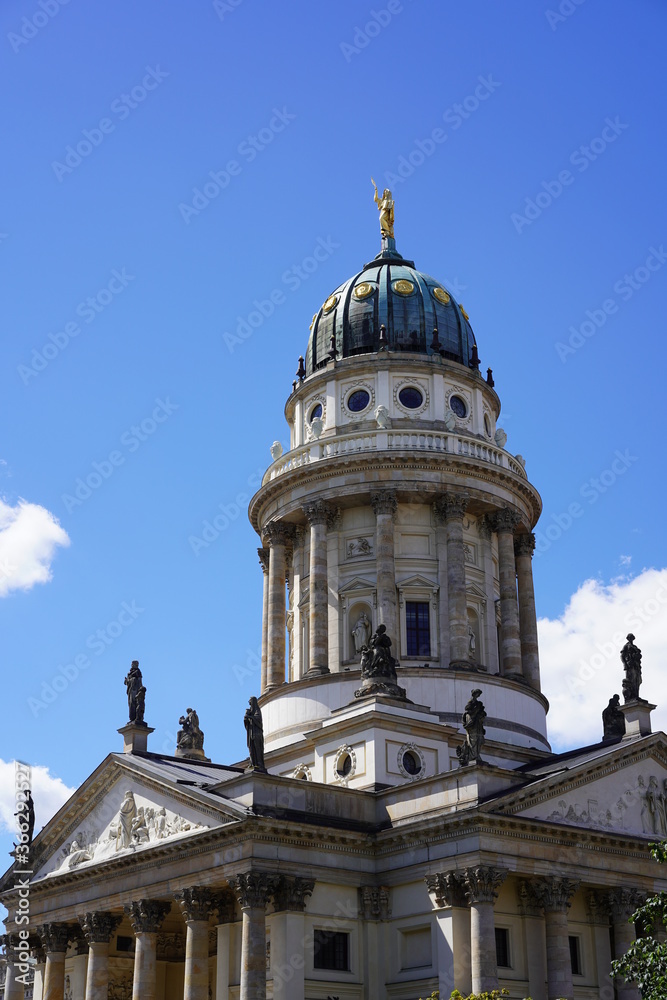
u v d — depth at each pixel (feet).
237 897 279.08
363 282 418.10
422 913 277.03
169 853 297.53
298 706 355.97
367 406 392.27
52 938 335.67
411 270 426.10
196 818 293.02
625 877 289.74
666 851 240.94
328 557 378.12
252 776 280.92
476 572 381.40
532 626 386.52
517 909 279.08
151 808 310.65
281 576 391.45
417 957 278.05
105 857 321.52
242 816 273.13
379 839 287.07
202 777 315.17
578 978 284.20
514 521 383.65
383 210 445.37
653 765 306.76
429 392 392.47
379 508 369.91
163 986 330.75
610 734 341.21
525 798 275.39
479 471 377.30
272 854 276.00
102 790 331.36
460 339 413.18
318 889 281.95
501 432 407.03
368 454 371.35
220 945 290.35
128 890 309.01
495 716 351.67
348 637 369.30
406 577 369.71
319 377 401.49
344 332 409.49
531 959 275.18
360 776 310.04
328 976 277.23
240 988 278.26
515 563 392.68
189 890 287.69
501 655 372.58
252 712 290.76
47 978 333.42
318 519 376.68
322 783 301.63
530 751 344.69
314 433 393.09
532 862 273.95
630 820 295.48
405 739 315.78
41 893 343.05
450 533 369.71
